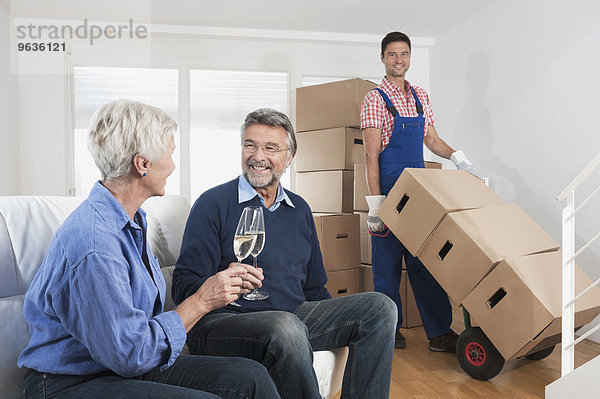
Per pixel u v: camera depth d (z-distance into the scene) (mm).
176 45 4566
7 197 1313
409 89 2885
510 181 3777
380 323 1479
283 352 1265
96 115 1081
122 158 1066
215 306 1135
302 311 1598
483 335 2307
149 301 1113
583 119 3080
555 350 2824
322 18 4285
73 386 1027
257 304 1546
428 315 2816
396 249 2824
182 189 4590
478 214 2316
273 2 3934
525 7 3578
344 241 3461
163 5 3986
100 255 972
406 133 2783
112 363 973
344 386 1484
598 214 2963
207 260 1514
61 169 4355
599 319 2951
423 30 4602
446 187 2428
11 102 4109
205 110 4660
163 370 1120
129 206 1129
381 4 3986
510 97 3760
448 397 2141
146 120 1079
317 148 3898
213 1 3904
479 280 2180
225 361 1154
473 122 4223
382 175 2840
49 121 4332
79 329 980
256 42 4684
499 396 2145
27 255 1230
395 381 2346
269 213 1633
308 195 3971
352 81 3748
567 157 3213
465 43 4316
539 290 2035
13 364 1122
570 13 3166
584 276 2281
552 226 3355
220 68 4637
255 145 1619
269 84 4762
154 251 1631
